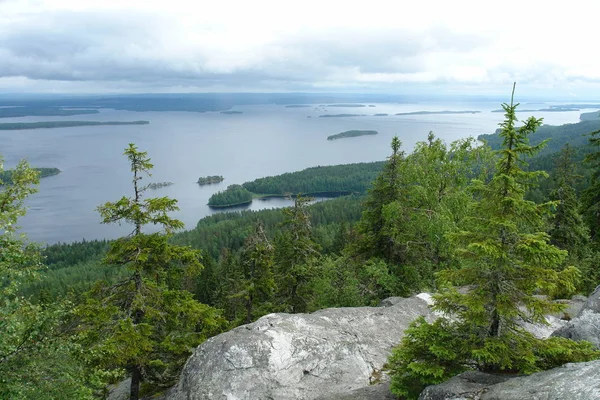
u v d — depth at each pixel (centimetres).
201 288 5712
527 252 947
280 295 2669
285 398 1271
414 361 1070
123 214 1478
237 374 1320
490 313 995
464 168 2336
